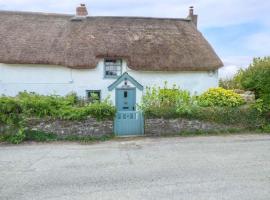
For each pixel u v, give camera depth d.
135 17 21.56
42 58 17.62
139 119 13.47
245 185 6.73
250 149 10.38
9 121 12.09
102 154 10.08
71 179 7.41
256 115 13.82
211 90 14.96
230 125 13.68
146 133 13.20
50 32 19.42
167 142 11.86
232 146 10.91
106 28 20.03
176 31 20.78
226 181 7.03
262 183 6.86
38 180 7.37
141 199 6.01
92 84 18.39
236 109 13.69
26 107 12.37
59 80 18.16
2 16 20.23
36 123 12.43
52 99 13.55
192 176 7.46
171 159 9.21
